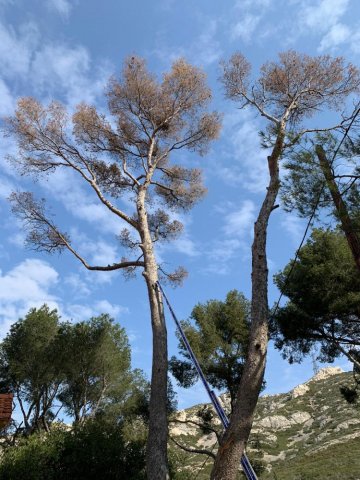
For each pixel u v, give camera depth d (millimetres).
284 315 15320
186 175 16453
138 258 12984
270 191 9891
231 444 7211
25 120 14211
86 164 14648
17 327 22047
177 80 15234
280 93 12727
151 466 9195
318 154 8328
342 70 12617
